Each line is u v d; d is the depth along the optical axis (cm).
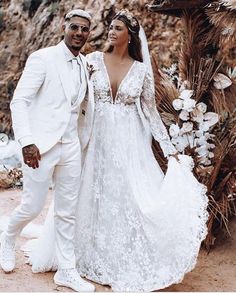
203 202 364
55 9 974
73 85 358
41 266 390
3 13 1055
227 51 593
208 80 459
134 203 374
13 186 736
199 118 442
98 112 392
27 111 352
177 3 458
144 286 363
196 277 402
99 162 390
